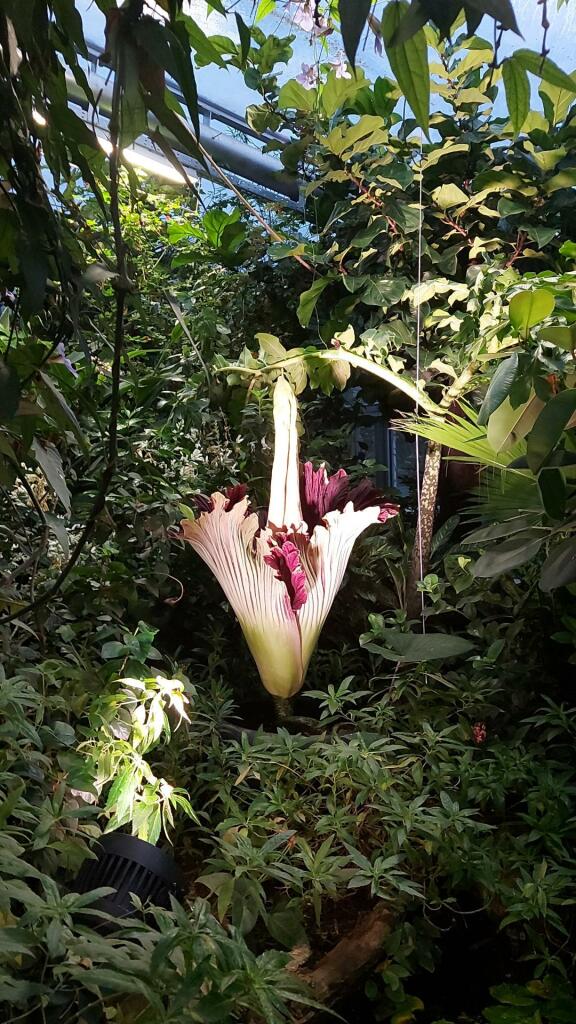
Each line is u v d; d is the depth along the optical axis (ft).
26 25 1.96
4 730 3.58
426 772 5.34
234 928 2.81
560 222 8.14
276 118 8.15
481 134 7.87
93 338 5.27
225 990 2.43
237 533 3.92
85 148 2.90
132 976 2.33
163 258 9.77
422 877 4.53
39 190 2.34
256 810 4.43
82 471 6.02
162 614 6.81
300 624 3.98
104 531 5.85
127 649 4.52
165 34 1.97
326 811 5.09
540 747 5.37
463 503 8.38
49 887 2.65
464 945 4.61
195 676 6.69
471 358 5.64
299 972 3.86
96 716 4.05
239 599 4.02
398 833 4.15
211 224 8.82
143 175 8.78
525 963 4.50
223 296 9.14
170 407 7.50
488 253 8.21
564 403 3.81
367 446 10.19
